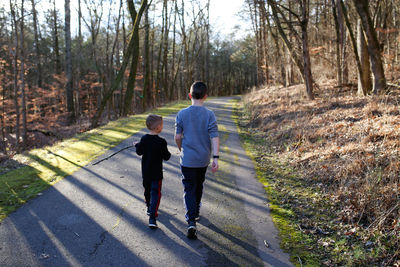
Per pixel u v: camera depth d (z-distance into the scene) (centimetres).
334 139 668
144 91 2238
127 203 418
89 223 357
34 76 3166
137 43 1667
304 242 326
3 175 534
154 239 324
